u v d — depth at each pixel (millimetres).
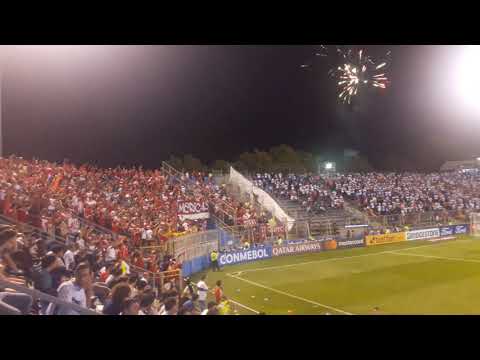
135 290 12555
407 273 27719
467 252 36438
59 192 24984
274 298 21906
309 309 19531
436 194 58750
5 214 17469
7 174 23562
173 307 11367
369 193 54688
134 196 32969
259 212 42250
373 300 20953
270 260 34406
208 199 39250
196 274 28672
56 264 9992
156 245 24922
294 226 41500
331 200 49219
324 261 33500
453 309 18859
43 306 9148
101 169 36125
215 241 33219
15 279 9711
